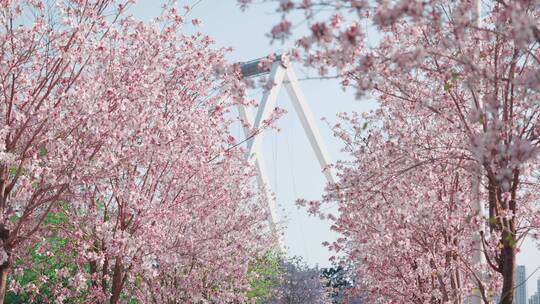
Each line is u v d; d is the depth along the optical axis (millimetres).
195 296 20641
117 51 15688
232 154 19281
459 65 11539
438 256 15008
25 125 14211
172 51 16719
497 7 10531
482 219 12750
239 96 8766
